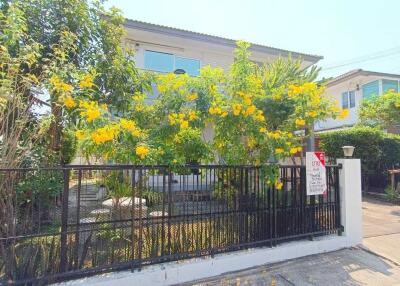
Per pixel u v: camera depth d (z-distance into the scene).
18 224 3.30
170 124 4.05
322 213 5.16
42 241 3.35
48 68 3.95
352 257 4.81
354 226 5.34
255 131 4.26
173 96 4.38
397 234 6.15
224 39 11.35
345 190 5.32
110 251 3.63
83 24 5.41
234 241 4.37
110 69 5.51
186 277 3.82
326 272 4.24
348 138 11.59
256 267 4.31
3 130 3.42
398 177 10.84
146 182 3.88
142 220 3.80
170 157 3.98
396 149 11.07
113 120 3.94
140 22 10.10
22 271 3.20
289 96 4.59
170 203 3.99
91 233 3.56
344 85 18.98
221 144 4.63
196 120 4.22
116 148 3.64
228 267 4.12
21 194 3.37
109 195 3.75
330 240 5.04
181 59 11.70
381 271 4.34
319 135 12.84
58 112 4.36
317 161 5.09
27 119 3.73
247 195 4.51
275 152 4.32
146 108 4.60
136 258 3.73
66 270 3.36
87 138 3.52
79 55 5.37
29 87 3.72
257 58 12.81
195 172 4.16
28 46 3.84
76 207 3.49
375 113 13.06
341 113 4.51
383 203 9.81
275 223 4.70
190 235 4.09
